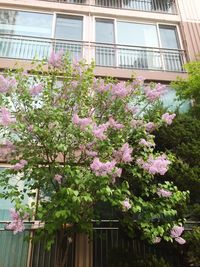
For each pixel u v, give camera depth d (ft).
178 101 27.45
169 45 33.71
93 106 18.92
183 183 19.42
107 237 21.01
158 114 19.33
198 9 36.09
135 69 30.27
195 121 22.24
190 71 25.64
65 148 15.84
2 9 32.48
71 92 18.61
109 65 30.68
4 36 30.27
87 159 16.72
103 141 16.46
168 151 19.36
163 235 16.02
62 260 17.10
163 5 36.70
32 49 30.12
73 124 16.35
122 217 19.08
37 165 16.89
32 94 17.56
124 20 34.42
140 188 17.98
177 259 19.58
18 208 14.37
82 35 32.35
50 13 33.22
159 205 16.67
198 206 18.83
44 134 16.52
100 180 14.48
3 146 17.16
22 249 19.89
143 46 32.45
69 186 15.08
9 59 28.17
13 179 20.27
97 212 18.65
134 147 17.76
